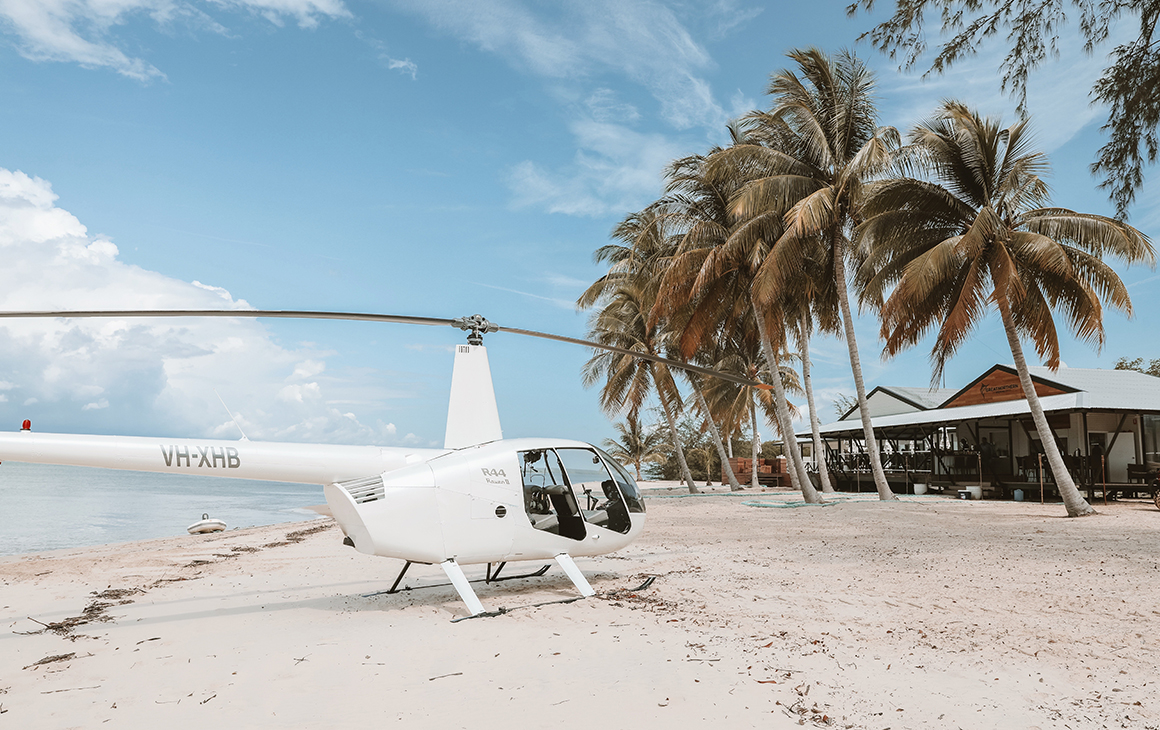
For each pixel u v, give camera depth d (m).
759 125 23.34
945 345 17.92
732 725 4.17
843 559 10.84
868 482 34.16
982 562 10.10
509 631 6.53
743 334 28.55
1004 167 18.58
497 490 7.81
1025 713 4.32
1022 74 8.74
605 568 10.41
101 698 4.85
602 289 32.62
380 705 4.58
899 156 19.47
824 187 21.53
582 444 8.88
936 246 17.80
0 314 5.66
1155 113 8.02
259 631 6.75
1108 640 5.88
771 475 41.00
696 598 7.98
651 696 4.68
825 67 22.69
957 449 32.31
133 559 12.85
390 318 7.31
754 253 21.34
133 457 6.48
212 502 48.41
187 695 4.88
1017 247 17.27
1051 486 24.66
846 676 5.06
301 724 4.27
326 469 7.35
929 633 6.23
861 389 22.66
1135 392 26.41
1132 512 18.41
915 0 8.74
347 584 9.55
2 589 9.48
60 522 28.31
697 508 23.06
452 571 7.46
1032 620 6.61
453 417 8.20
